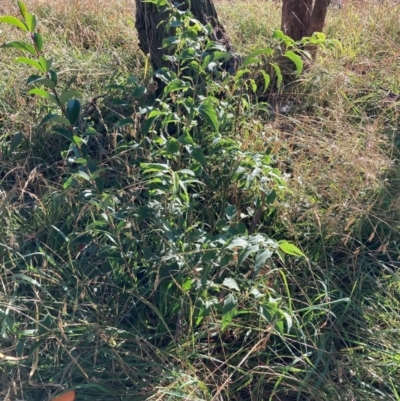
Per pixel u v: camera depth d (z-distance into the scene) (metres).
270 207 2.59
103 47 4.09
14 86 3.30
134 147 2.43
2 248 2.38
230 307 1.83
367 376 2.06
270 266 2.30
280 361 2.14
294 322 2.19
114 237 2.13
